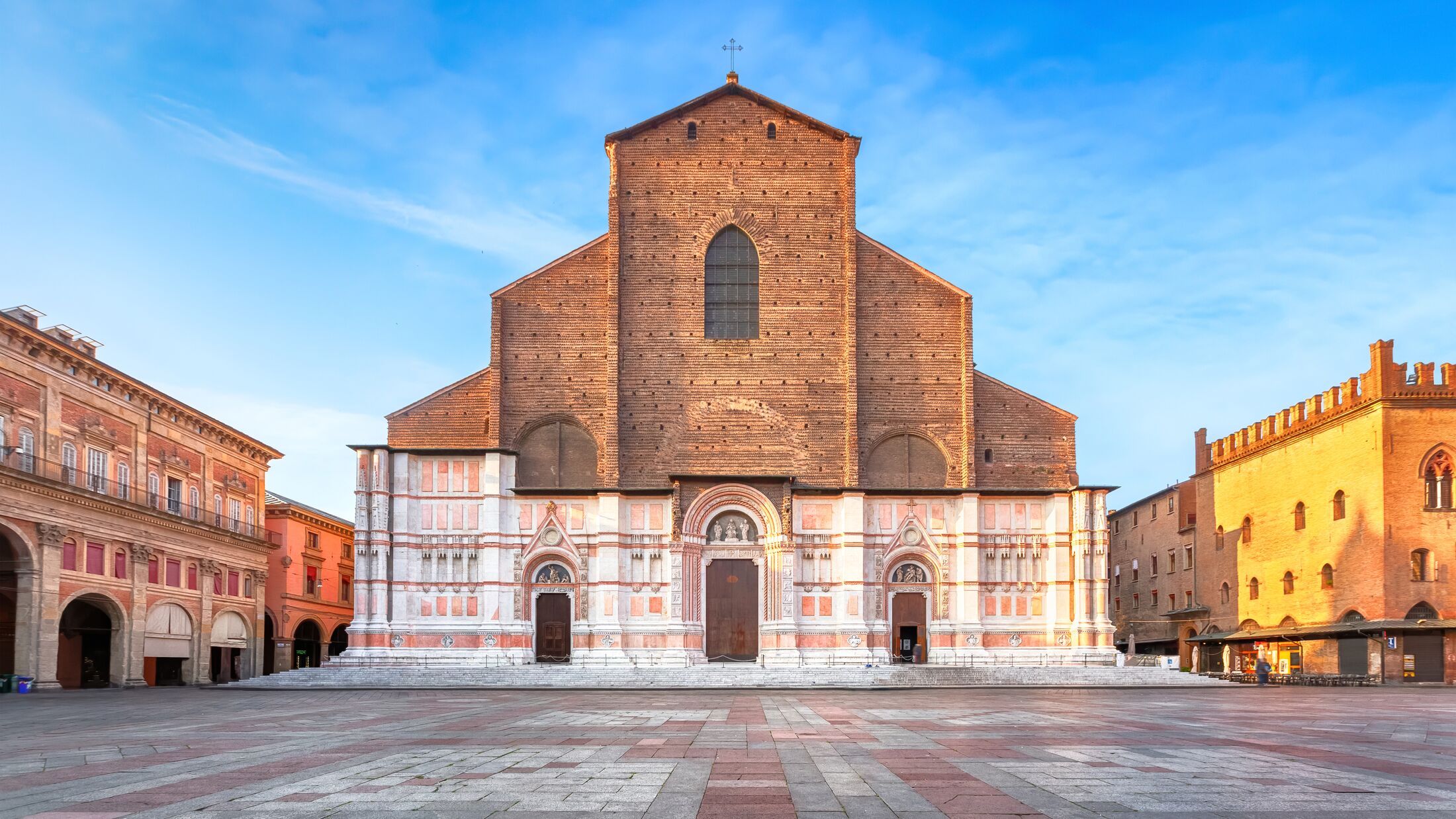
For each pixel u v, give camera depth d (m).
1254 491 75.81
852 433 66.19
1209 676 67.88
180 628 67.38
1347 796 14.28
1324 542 67.06
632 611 64.25
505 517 64.69
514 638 63.38
